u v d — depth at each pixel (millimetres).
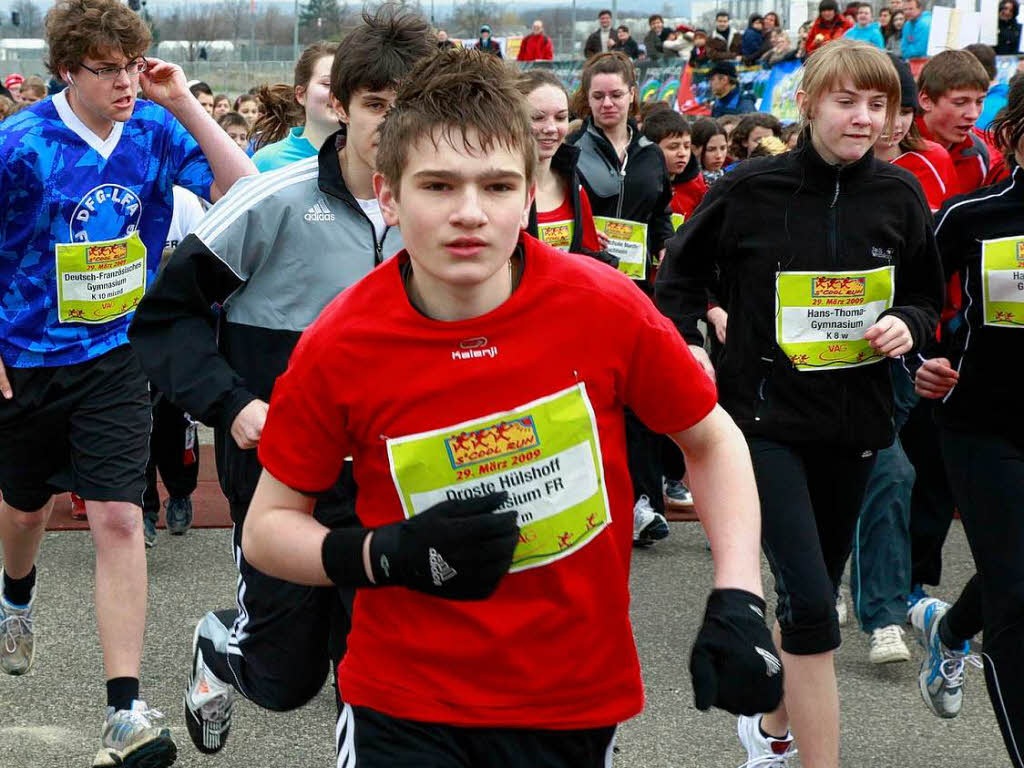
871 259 3641
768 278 3660
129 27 3828
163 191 4215
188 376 3051
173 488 6363
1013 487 3582
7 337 4051
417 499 2180
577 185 5312
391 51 2994
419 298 2170
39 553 6098
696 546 6410
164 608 5398
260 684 3279
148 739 3680
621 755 4059
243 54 23766
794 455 3645
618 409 2260
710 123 9289
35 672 4672
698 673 2072
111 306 4113
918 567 5195
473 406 2143
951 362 3754
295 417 2180
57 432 4113
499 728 2234
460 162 2002
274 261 3154
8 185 3945
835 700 3416
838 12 16547
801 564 3424
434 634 2203
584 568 2221
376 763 2258
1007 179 3713
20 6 24391
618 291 2193
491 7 25078
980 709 4500
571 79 23016
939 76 5594
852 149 3568
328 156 3146
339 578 2105
